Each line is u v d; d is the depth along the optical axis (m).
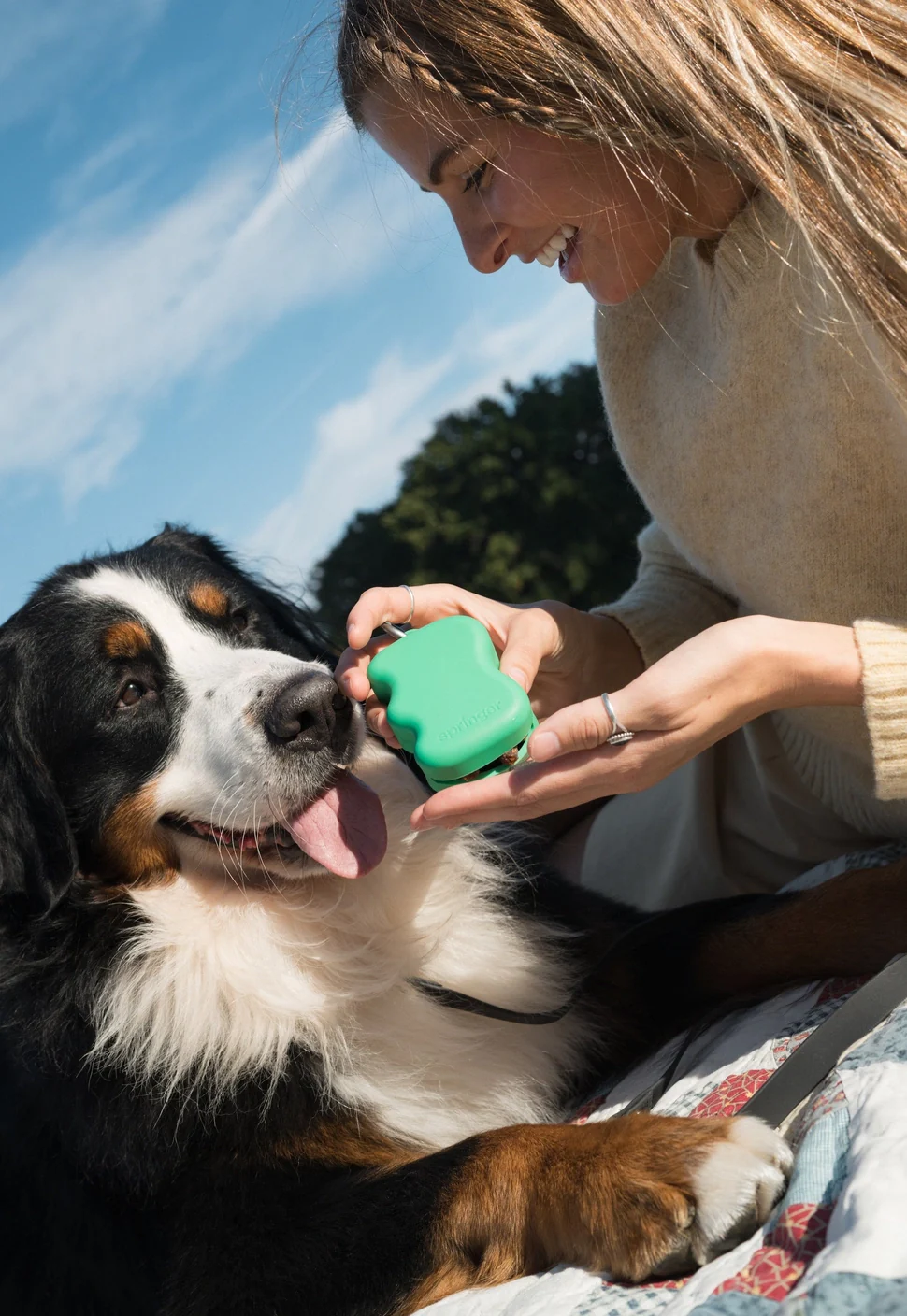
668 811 1.19
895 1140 0.63
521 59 0.84
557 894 1.09
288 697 0.99
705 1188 0.69
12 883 1.04
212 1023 0.95
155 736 1.05
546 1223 0.75
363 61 0.91
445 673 0.84
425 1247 0.79
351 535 10.15
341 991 0.98
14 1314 0.96
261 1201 0.87
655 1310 0.67
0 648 1.11
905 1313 0.56
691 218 0.88
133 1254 0.90
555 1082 0.98
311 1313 0.80
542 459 8.36
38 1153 0.97
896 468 0.87
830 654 0.81
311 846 0.98
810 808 1.07
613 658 1.07
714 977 0.95
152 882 1.04
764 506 0.95
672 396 1.00
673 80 0.80
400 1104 0.93
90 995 0.98
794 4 0.80
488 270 0.98
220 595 1.17
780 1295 0.61
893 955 0.87
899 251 0.77
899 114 0.77
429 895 1.02
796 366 0.90
